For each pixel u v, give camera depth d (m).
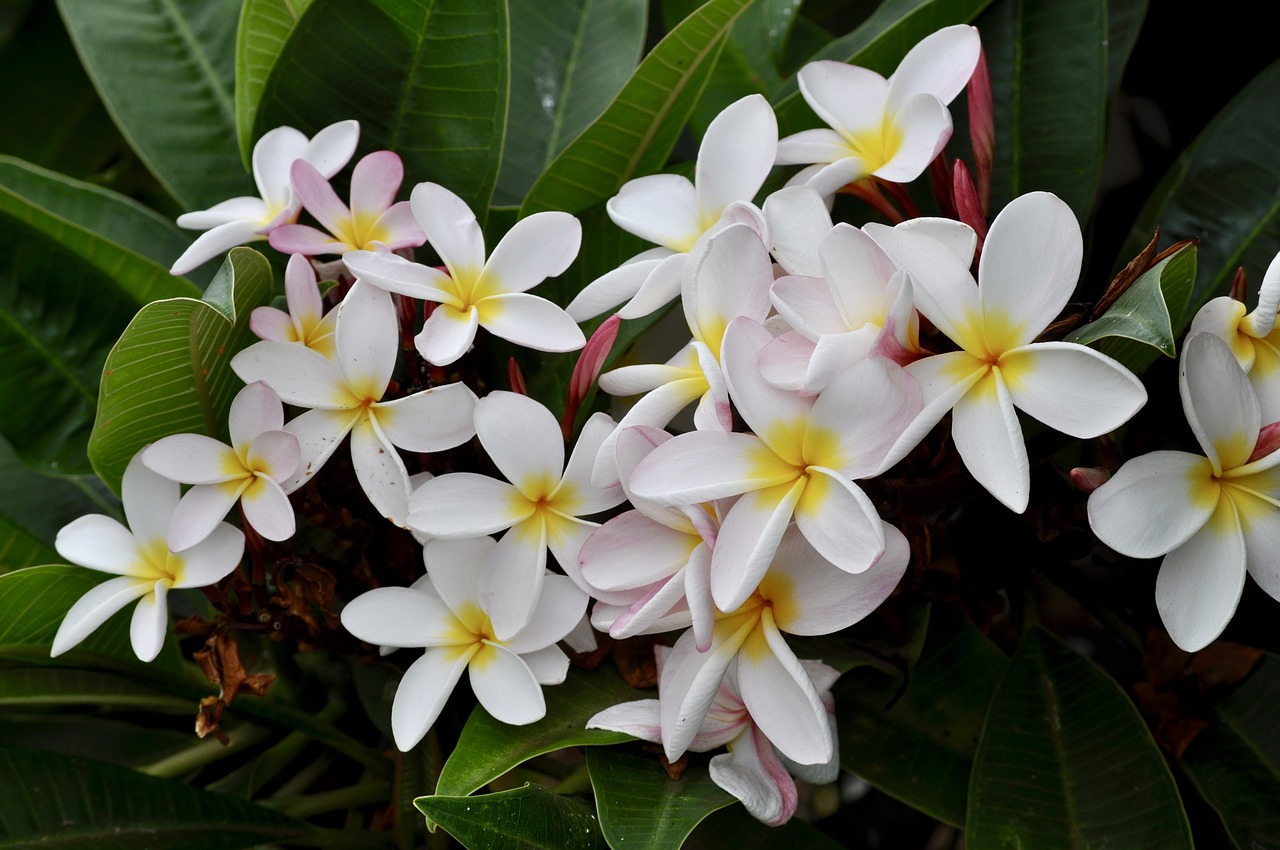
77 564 0.83
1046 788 0.83
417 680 0.79
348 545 0.83
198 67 0.95
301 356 0.79
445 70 0.86
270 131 0.86
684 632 0.79
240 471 0.79
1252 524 0.76
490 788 0.90
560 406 0.86
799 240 0.78
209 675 0.82
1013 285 0.75
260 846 0.90
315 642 0.83
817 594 0.77
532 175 0.93
